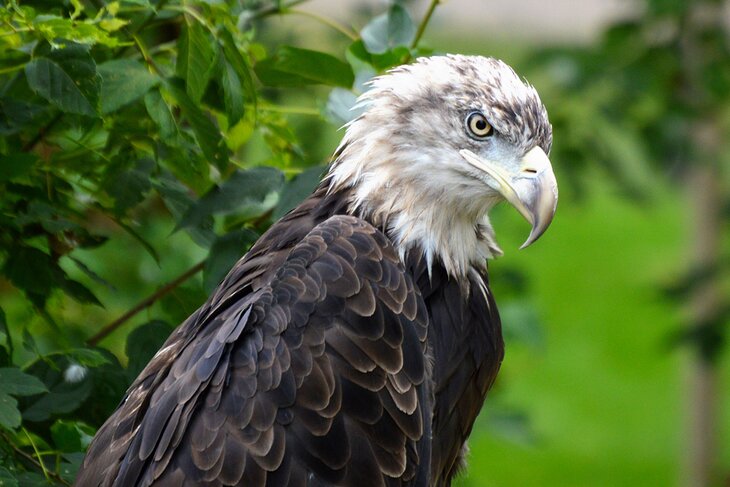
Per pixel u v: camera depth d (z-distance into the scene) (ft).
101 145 29.45
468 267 28.48
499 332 29.07
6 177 26.30
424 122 27.61
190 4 28.07
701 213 55.42
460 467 30.04
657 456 77.10
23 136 28.66
